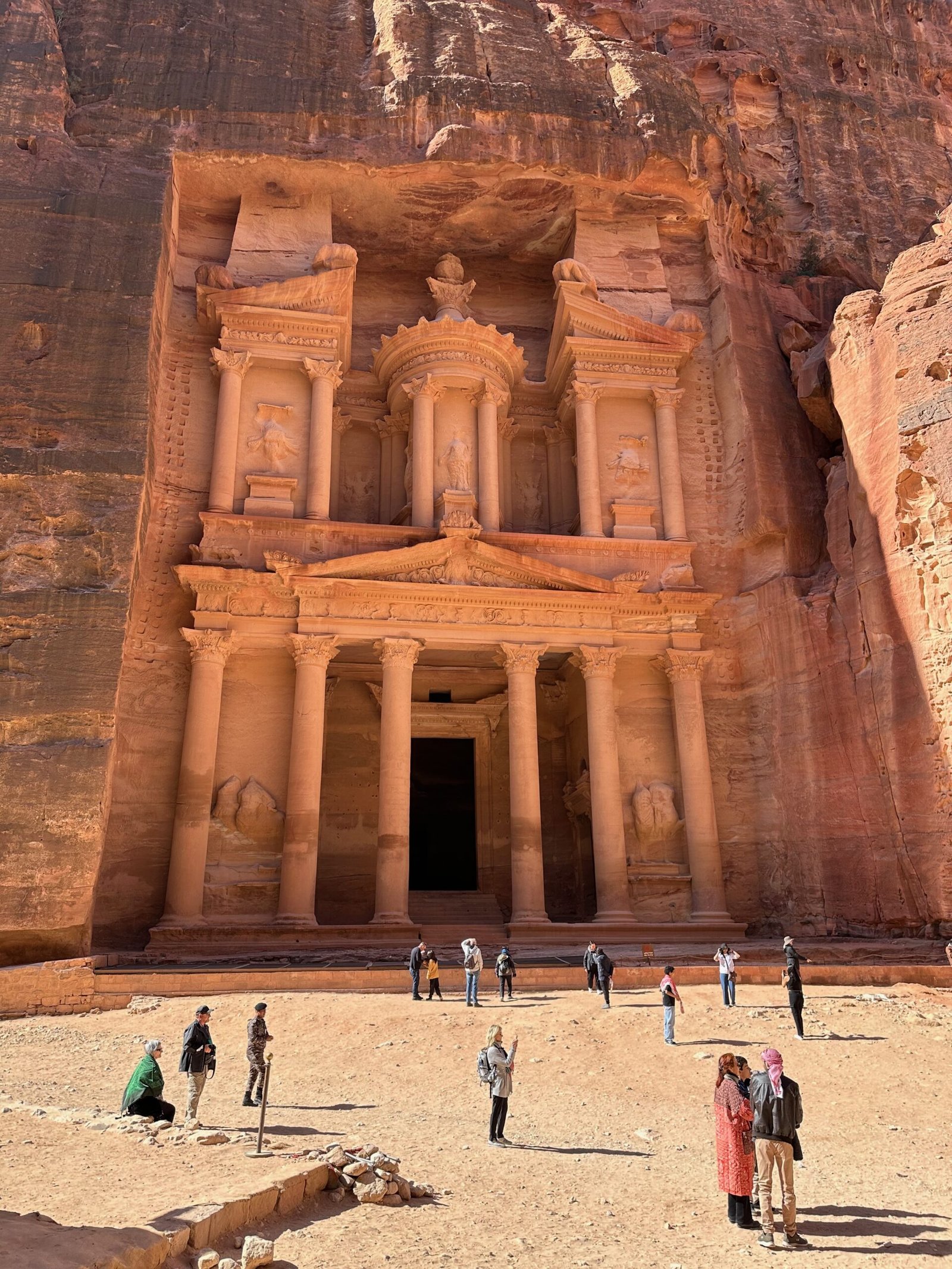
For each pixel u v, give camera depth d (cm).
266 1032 1127
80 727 2041
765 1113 731
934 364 2306
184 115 2842
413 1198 767
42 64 2706
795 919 2481
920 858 2142
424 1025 1477
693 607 2745
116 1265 506
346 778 2825
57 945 1898
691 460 3020
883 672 2319
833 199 3653
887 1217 766
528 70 3148
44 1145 791
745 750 2734
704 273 3266
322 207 3041
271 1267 602
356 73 3094
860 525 2484
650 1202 789
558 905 2897
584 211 3184
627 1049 1355
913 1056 1340
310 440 2755
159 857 2375
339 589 2542
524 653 2606
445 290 3050
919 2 4394
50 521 2200
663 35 4069
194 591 2533
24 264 2412
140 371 2388
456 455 2814
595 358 3005
